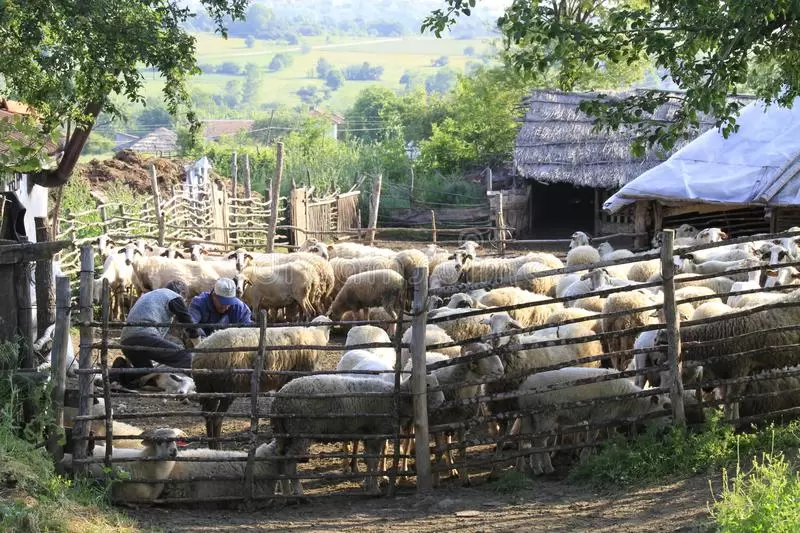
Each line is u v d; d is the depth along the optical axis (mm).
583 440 9180
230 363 9594
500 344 9109
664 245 8500
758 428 9125
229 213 26375
